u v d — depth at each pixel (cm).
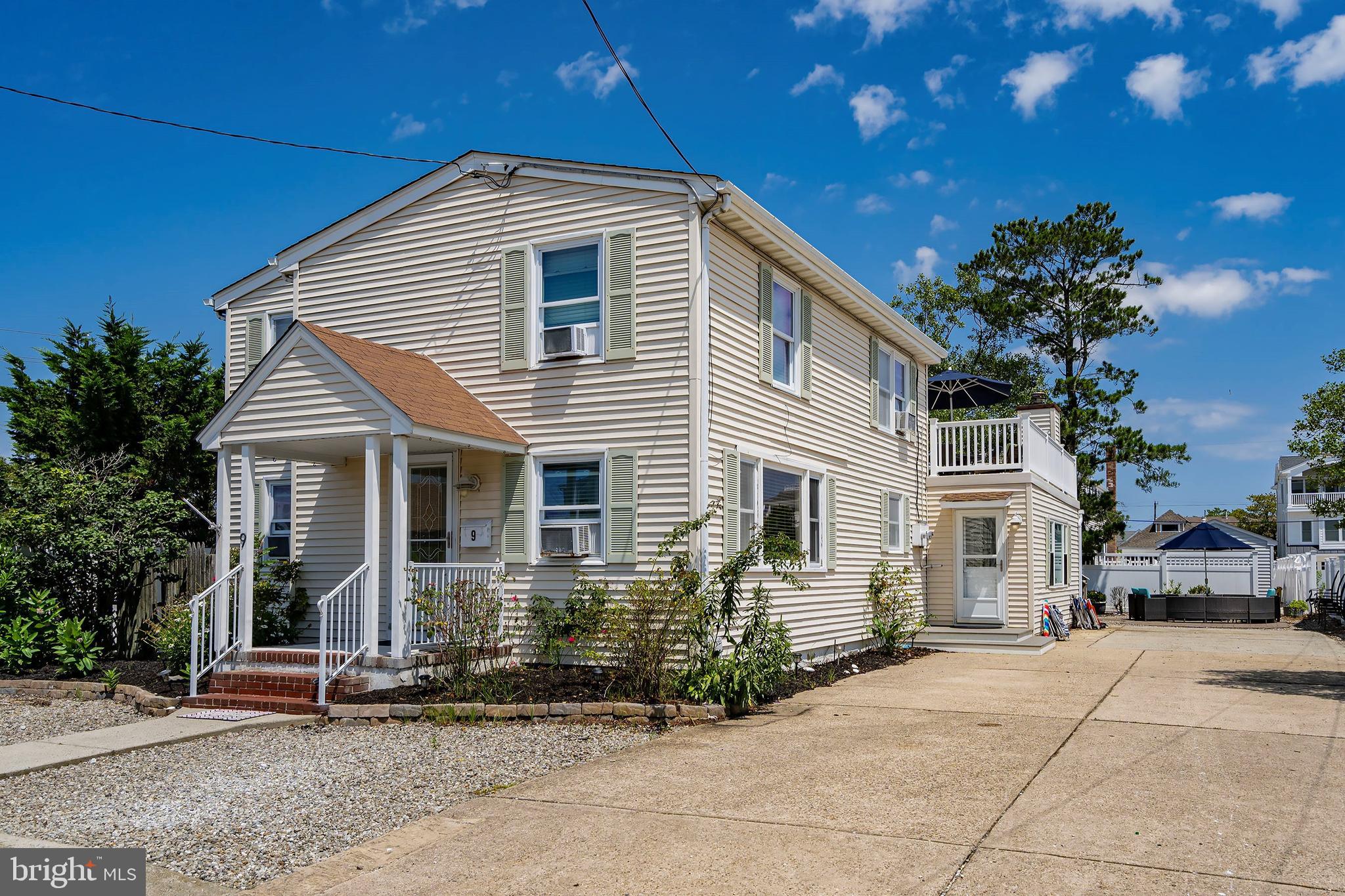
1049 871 559
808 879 555
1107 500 3116
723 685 1070
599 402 1260
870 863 578
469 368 1345
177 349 2306
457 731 988
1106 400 3175
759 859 589
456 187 1379
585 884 555
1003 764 816
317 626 1421
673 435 1216
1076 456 3117
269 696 1112
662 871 572
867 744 905
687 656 1165
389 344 1405
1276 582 3394
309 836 652
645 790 746
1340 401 1382
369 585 1162
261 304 1606
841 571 1619
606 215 1277
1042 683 1327
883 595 1742
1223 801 695
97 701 1196
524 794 744
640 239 1256
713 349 1241
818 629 1520
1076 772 785
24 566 1405
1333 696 1188
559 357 1282
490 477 1308
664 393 1226
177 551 1470
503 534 1284
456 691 1080
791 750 885
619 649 1135
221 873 586
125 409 2136
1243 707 1102
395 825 673
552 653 1220
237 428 1201
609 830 649
